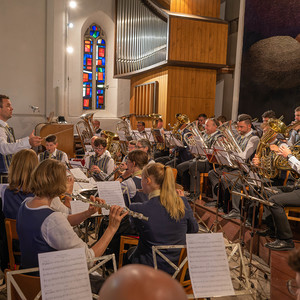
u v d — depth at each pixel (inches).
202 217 193.2
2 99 159.0
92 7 469.7
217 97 360.5
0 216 105.0
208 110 331.0
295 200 128.8
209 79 328.8
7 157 158.6
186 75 322.3
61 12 448.5
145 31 366.0
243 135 177.8
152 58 348.2
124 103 509.4
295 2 278.1
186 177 226.8
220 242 73.0
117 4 453.4
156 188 87.9
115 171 170.9
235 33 332.5
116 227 79.7
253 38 311.7
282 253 126.6
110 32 494.0
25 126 452.1
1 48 431.5
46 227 70.3
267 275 126.9
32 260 71.4
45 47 454.6
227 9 345.1
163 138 251.6
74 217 87.1
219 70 331.3
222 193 194.2
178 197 88.2
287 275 107.7
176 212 85.7
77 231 172.6
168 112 320.2
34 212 71.9
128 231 122.0
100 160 188.2
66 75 463.2
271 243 131.6
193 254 70.6
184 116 258.4
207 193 223.9
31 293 64.3
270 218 143.0
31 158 99.0
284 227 127.9
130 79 465.1
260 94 310.3
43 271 58.3
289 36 284.7
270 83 301.4
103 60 502.9
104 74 505.4
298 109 173.8
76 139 399.2
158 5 333.7
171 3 321.4
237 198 167.2
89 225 176.4
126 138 274.8
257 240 149.0
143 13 370.3
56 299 57.9
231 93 337.4
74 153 390.6
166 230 85.3
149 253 86.0
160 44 326.6
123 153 284.0
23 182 97.7
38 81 455.2
